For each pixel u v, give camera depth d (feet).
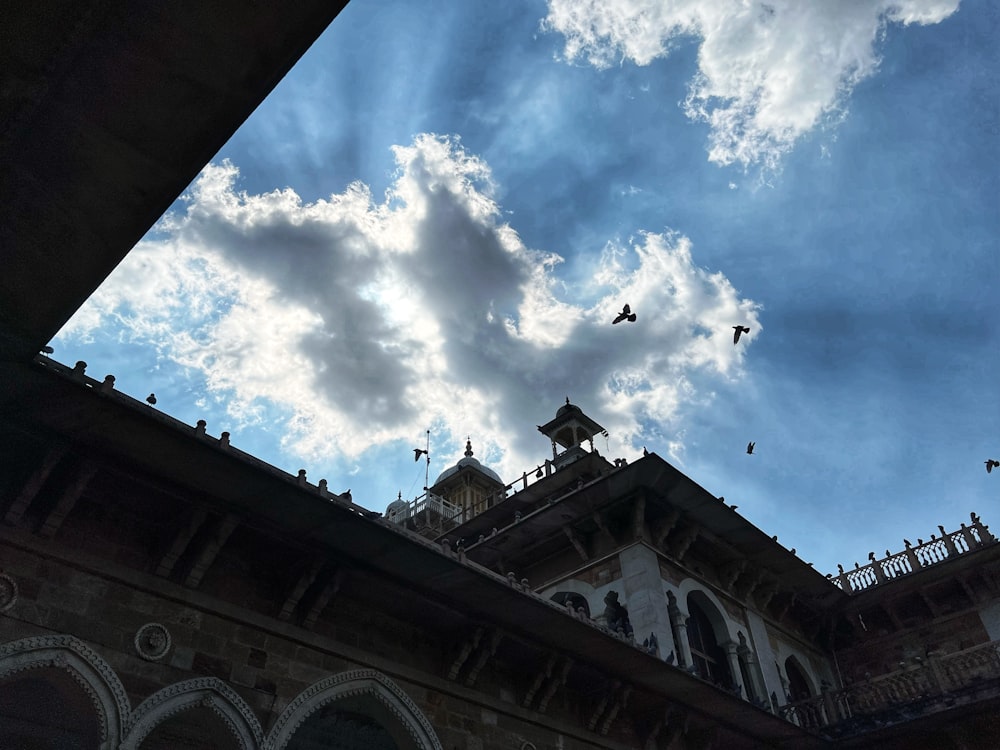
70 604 31.73
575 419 100.37
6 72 21.44
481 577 42.06
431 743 41.88
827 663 91.15
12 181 23.86
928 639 85.76
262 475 34.35
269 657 37.29
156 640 33.50
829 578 92.17
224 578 37.35
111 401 30.50
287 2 20.51
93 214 25.05
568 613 46.42
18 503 31.12
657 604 67.31
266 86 22.67
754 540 79.30
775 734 63.87
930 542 88.12
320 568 39.27
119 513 34.83
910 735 68.54
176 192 25.13
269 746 35.06
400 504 133.28
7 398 29.91
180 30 20.89
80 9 20.25
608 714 53.62
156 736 39.47
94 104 22.38
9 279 26.20
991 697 64.75
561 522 76.84
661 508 74.59
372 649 42.16
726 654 74.38
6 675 29.17
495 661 48.83
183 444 32.68
